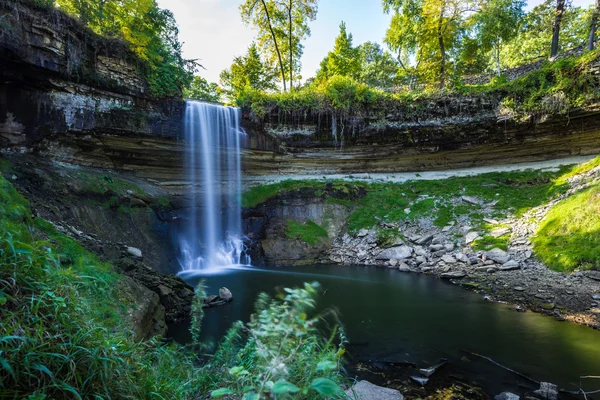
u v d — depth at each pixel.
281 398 1.48
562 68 14.72
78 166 12.27
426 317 7.43
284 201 17.56
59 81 10.82
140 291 5.99
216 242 15.42
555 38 20.25
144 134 13.66
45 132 10.86
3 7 9.10
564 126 15.24
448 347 5.81
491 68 30.31
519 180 15.88
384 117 17.73
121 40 12.53
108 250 7.80
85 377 1.64
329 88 17.50
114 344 2.04
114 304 4.58
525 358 5.33
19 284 1.76
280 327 1.53
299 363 1.82
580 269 9.38
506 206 14.56
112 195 11.66
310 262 14.91
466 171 18.19
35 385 1.48
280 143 18.12
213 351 5.50
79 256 5.35
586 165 14.20
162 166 15.33
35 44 9.73
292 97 17.44
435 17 19.70
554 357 5.35
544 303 7.94
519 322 6.95
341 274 12.41
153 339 3.75
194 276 12.20
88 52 11.54
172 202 14.48
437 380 4.67
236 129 16.92
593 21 18.14
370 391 3.79
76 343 1.71
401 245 14.41
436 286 10.18
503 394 4.15
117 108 12.68
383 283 10.82
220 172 17.19
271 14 22.27
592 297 7.95
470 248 12.82
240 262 15.30
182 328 6.67
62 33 10.52
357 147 18.84
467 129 17.06
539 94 14.96
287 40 23.66
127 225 11.55
